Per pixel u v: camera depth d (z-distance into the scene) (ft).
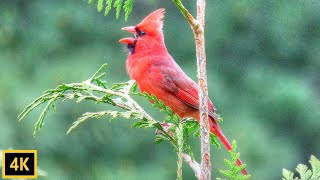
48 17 49.39
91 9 49.42
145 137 43.65
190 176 42.57
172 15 49.47
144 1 50.16
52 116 43.57
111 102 14.35
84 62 47.57
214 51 50.44
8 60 48.21
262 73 49.57
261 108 48.19
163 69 20.76
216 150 41.68
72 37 49.14
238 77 49.52
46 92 14.42
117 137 43.68
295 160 47.39
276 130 47.75
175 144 13.66
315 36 50.52
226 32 50.21
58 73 46.21
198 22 12.25
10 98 44.80
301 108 47.65
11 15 49.57
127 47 21.27
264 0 50.08
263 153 45.83
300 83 49.14
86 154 43.68
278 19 50.26
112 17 49.39
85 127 43.65
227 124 47.57
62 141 43.47
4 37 49.03
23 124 43.75
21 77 47.14
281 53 50.21
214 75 49.67
